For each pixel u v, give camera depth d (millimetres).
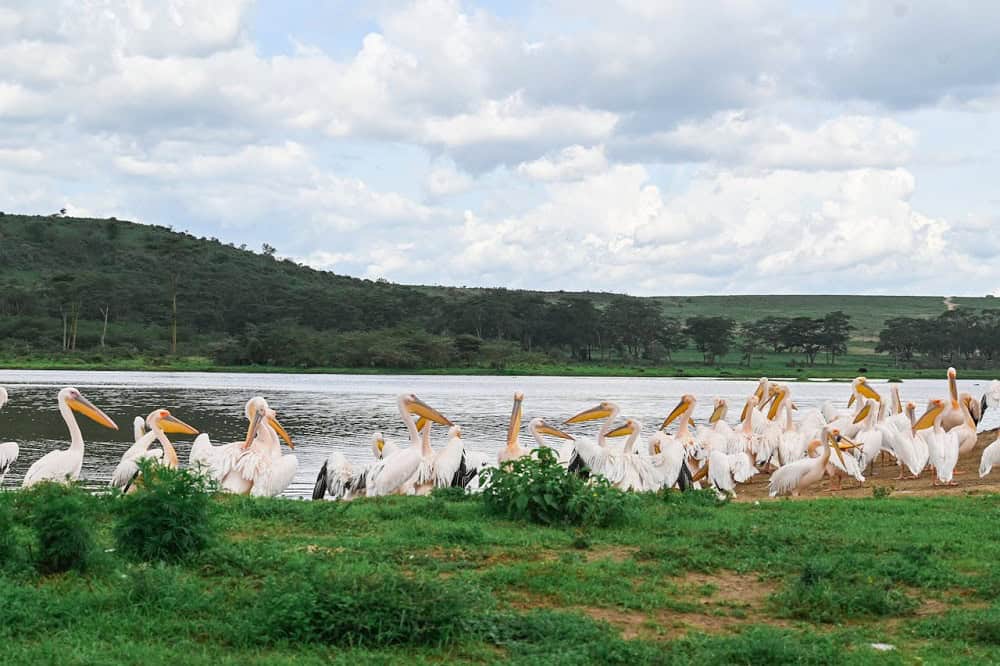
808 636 8250
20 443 30688
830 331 128125
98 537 10703
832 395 72125
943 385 94688
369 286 165250
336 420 42062
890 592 9484
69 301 103938
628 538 11789
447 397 61656
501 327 122125
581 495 12695
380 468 16016
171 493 9844
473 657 7535
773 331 131625
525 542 11391
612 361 128750
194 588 8633
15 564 9000
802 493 18141
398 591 8141
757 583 10078
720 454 18031
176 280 121375
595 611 8953
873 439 20359
